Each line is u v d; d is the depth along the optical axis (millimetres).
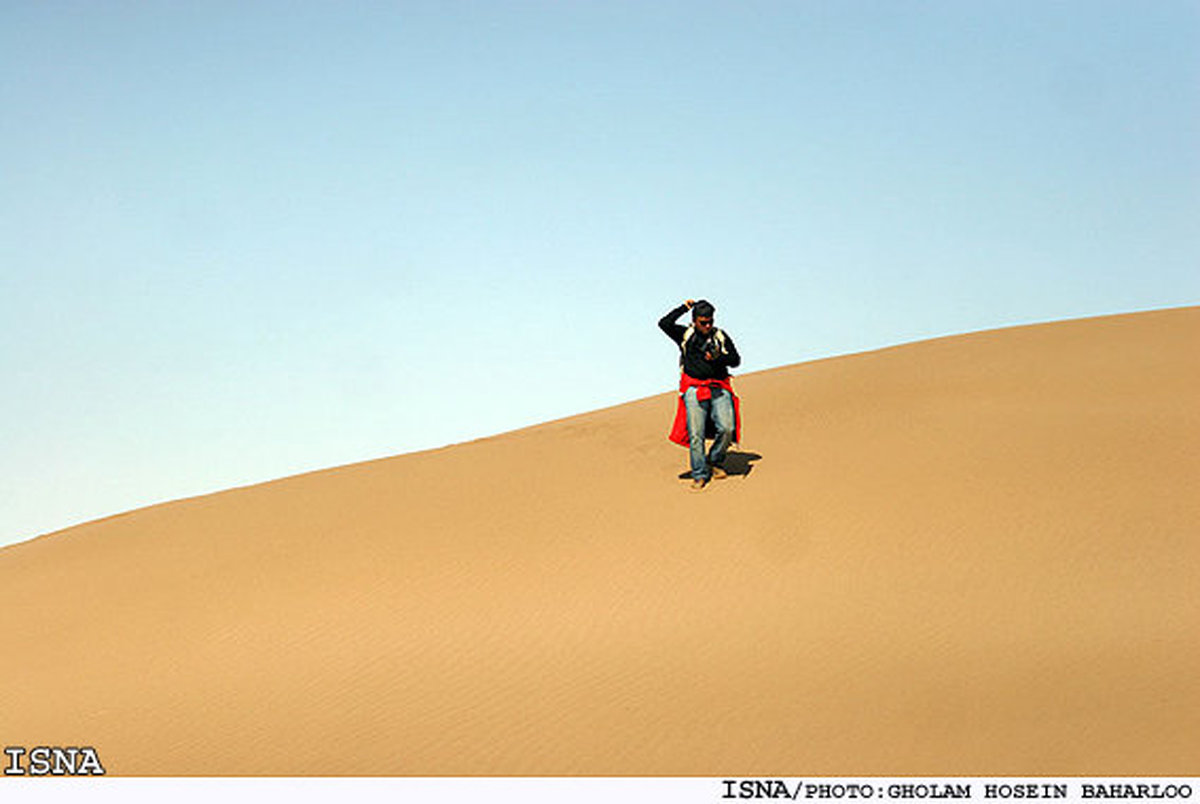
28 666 13156
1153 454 14430
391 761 8898
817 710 8898
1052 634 9930
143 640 13406
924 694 8984
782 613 11102
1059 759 7762
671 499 15258
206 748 9688
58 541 21547
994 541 12234
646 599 11992
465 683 10438
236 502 21234
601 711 9383
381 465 22781
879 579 11641
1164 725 8102
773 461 16312
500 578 13352
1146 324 24516
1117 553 11617
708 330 15102
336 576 14531
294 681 11180
